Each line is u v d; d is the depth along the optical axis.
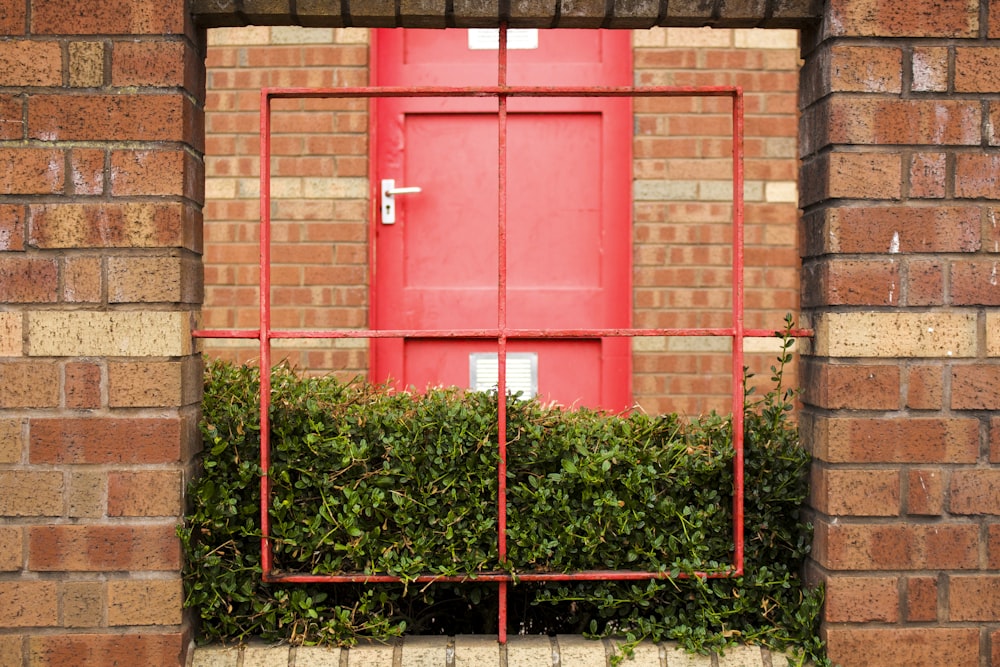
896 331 2.13
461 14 2.18
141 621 2.09
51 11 2.08
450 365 3.85
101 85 2.09
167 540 2.09
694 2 2.20
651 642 2.21
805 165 2.31
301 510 2.19
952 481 2.13
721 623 2.21
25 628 2.09
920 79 2.13
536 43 3.82
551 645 2.19
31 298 2.08
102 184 2.09
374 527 2.18
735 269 2.19
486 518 2.20
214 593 2.15
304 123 3.73
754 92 3.76
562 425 2.28
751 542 2.27
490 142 3.84
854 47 2.13
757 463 2.25
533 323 3.84
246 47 3.73
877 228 2.13
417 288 3.83
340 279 3.74
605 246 3.85
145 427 2.08
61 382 2.08
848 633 2.13
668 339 3.78
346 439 2.15
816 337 2.21
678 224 3.77
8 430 2.08
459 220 3.84
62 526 2.08
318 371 3.74
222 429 2.23
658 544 2.17
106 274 2.08
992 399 2.13
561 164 3.85
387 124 3.83
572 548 2.19
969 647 2.13
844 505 2.13
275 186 3.74
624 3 2.19
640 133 3.76
